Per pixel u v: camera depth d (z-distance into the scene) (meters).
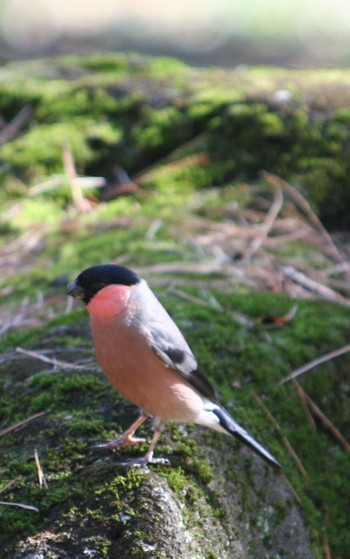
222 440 7.18
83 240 10.89
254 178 12.12
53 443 6.88
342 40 25.55
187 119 12.70
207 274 9.88
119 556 5.99
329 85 13.09
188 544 6.19
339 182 11.94
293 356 8.56
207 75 13.75
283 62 24.67
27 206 11.73
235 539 6.65
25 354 8.12
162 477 6.49
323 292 9.93
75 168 12.45
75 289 6.75
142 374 6.61
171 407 6.70
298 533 7.35
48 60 15.05
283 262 10.38
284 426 8.07
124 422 7.09
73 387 7.44
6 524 6.21
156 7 27.59
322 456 8.22
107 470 6.52
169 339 6.70
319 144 12.22
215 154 12.35
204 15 26.94
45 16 27.03
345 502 8.12
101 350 6.72
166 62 14.87
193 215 11.42
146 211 11.52
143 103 13.04
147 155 12.64
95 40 26.38
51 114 13.11
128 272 6.84
